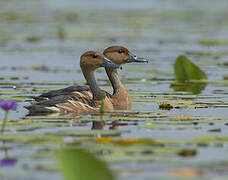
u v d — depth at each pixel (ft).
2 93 66.23
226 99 63.57
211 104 60.08
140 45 117.08
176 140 42.06
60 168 32.58
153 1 221.66
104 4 207.41
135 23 154.10
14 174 34.45
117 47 67.26
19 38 127.95
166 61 97.81
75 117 52.29
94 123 49.49
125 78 81.51
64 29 140.97
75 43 120.06
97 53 59.36
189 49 112.16
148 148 39.81
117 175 34.14
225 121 50.42
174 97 64.95
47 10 184.03
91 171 32.19
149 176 34.06
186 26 148.87
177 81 77.77
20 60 98.53
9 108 43.73
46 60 98.68
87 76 59.06
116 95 61.98
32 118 51.39
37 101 59.88
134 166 35.91
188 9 190.19
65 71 86.99
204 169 35.37
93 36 130.21
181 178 33.68
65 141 41.73
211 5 202.69
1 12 175.52
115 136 43.98
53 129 46.47
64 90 60.23
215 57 101.30
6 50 111.24
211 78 79.66
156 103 60.95
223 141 41.93
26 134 43.70
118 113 55.01
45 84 74.08
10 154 38.52
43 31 138.72
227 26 149.07
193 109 57.16
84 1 219.41
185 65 77.46
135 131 46.09
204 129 46.96
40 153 38.42
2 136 42.91
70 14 173.58
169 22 156.66
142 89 71.36
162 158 37.47
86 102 57.57
